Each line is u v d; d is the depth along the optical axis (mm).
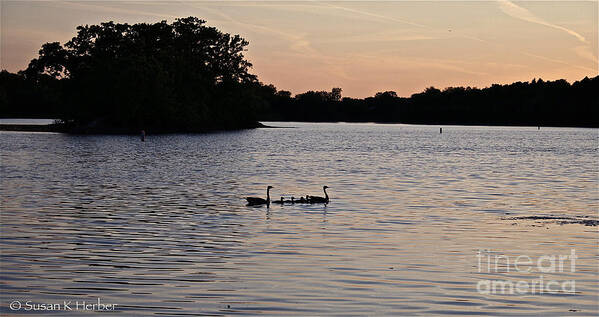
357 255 25859
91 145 109125
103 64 156750
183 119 170250
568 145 134875
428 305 19844
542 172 67000
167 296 20500
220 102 196750
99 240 28188
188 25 194125
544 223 33594
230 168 67000
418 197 44031
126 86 153000
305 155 90938
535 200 43094
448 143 139250
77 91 163875
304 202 40562
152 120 167250
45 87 176750
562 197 44938
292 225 32375
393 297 20547
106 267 23719
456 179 57719
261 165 71625
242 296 20516
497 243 28406
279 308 19469
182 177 56781
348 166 71875
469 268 24094
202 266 23969
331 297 20469
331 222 33375
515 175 62812
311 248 27031
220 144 119438
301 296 20562
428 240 28906
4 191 44688
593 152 108125
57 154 85250
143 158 80438
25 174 57312
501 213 37031
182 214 35500
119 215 34875
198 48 194750
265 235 29719
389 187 50312
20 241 27750
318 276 22750
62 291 20922
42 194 43312
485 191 48188
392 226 32344
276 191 47250
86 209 36844
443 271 23641
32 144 108688
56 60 168375
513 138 176000
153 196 43125
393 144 130875
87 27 170000
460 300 20359
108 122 165125
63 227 31094
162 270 23406
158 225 32000
